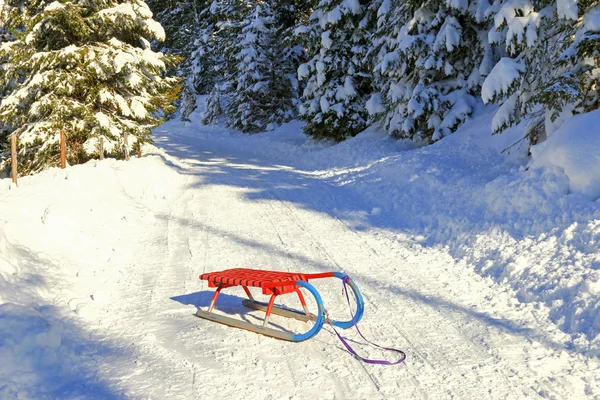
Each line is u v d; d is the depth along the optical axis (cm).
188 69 4519
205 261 747
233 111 3609
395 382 401
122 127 1653
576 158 780
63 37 1611
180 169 1802
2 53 1575
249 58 3334
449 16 1572
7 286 514
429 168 1228
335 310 561
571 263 594
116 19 1634
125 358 435
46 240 699
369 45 2108
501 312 546
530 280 599
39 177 1106
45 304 522
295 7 3175
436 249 800
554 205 749
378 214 1048
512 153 1165
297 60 3334
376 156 1652
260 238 879
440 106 1644
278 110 3344
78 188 996
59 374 392
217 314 533
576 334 475
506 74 1088
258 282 488
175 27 5059
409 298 596
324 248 818
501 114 1160
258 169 1820
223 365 427
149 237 884
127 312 549
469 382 400
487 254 714
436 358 443
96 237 798
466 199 957
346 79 2198
